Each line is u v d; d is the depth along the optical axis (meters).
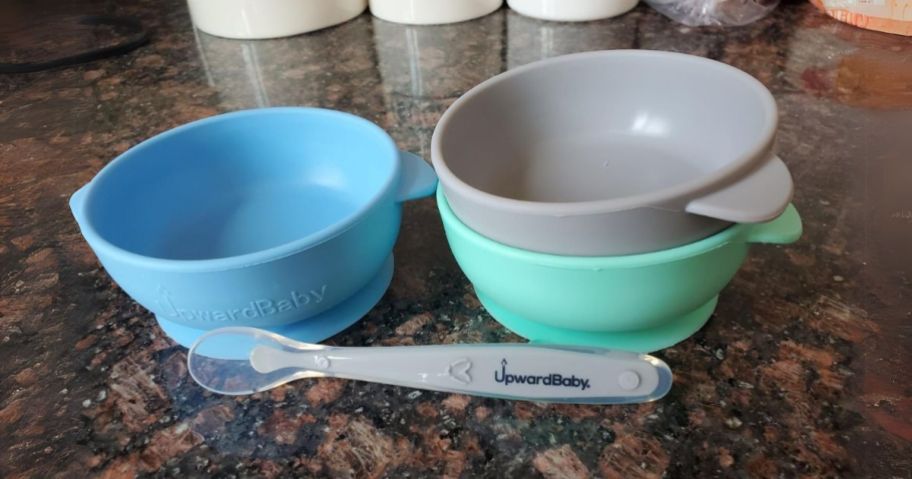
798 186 0.51
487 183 0.44
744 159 0.32
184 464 0.35
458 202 0.36
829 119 0.61
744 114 0.40
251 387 0.39
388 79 0.77
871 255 0.44
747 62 0.73
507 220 0.33
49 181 0.62
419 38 0.87
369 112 0.70
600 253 0.33
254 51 0.87
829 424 0.34
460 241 0.37
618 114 0.48
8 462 0.36
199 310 0.38
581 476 0.33
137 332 0.44
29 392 0.40
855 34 0.78
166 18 0.99
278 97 0.75
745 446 0.33
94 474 0.35
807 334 0.39
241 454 0.35
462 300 0.44
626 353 0.36
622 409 0.36
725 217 0.31
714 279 0.35
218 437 0.37
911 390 0.35
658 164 0.46
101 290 0.48
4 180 0.63
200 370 0.40
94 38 0.93
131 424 0.38
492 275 0.36
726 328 0.40
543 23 0.87
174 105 0.75
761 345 0.39
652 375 0.36
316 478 0.34
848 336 0.39
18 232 0.55
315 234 0.36
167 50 0.89
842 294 0.42
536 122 0.48
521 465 0.34
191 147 0.50
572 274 0.34
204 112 0.73
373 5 0.93
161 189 0.49
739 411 0.35
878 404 0.35
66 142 0.69
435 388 0.37
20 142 0.70
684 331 0.39
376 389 0.38
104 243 0.38
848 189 0.51
